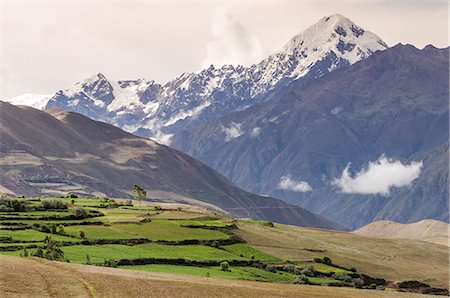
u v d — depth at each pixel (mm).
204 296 112562
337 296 128500
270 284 143875
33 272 122500
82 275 123375
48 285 110438
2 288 105688
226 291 121125
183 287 121000
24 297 100562
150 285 119188
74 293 105375
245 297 115688
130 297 105375
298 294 126062
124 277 126562
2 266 127812
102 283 115625
